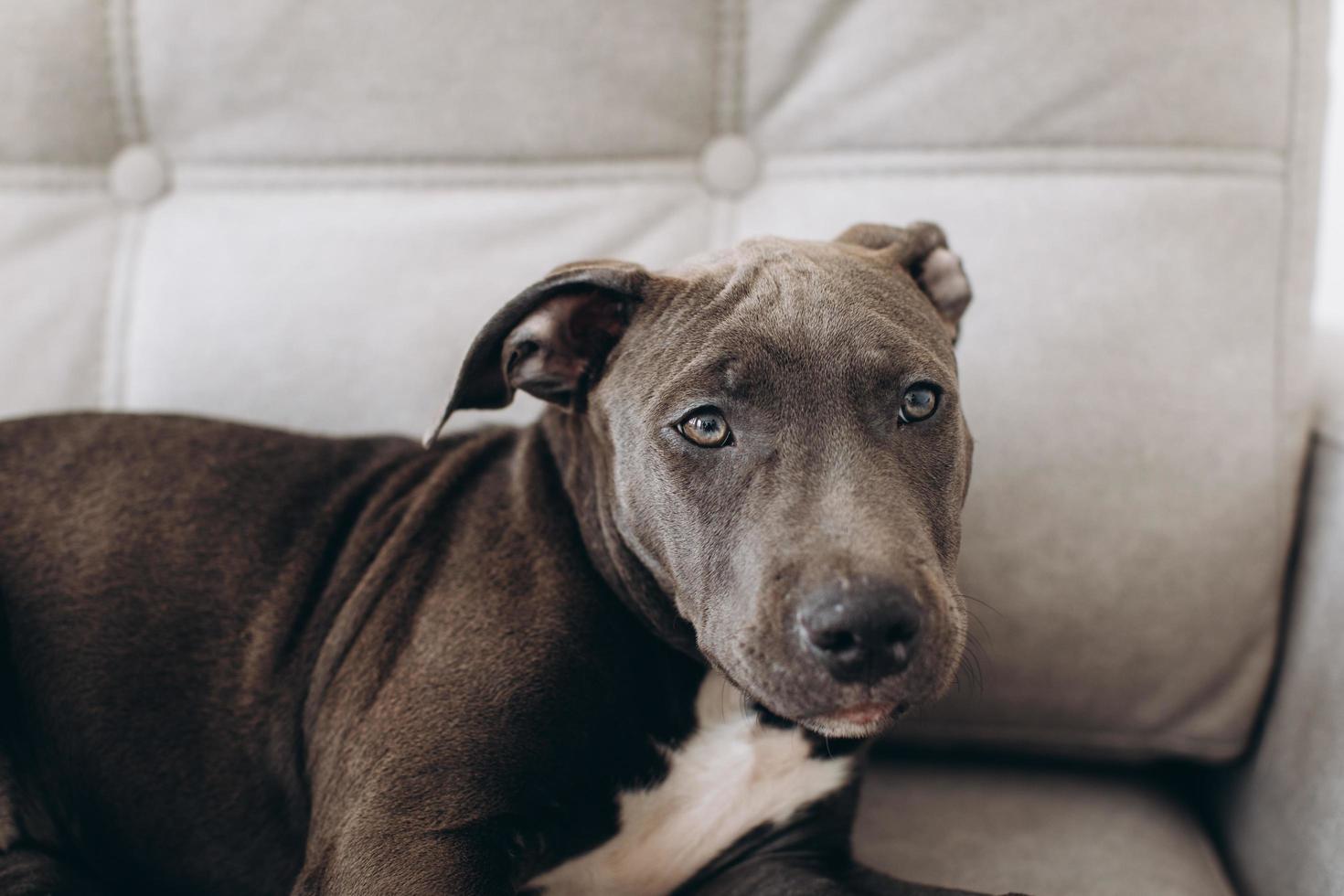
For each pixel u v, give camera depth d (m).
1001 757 2.18
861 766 1.79
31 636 1.68
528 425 1.93
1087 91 2.04
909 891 1.65
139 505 1.76
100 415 1.88
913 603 1.24
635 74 2.18
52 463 1.80
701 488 1.43
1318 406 2.11
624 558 1.56
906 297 1.55
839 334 1.42
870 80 2.12
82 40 2.24
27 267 2.23
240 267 2.20
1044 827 1.89
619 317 1.63
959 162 2.09
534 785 1.49
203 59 2.22
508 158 2.20
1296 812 1.72
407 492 1.81
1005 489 1.99
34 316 2.21
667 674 1.60
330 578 1.73
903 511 1.33
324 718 1.60
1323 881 1.58
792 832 1.76
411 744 1.47
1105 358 1.99
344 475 1.87
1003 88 2.07
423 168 2.21
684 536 1.45
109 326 2.23
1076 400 1.99
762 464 1.39
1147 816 1.95
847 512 1.29
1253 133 2.02
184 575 1.71
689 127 2.21
